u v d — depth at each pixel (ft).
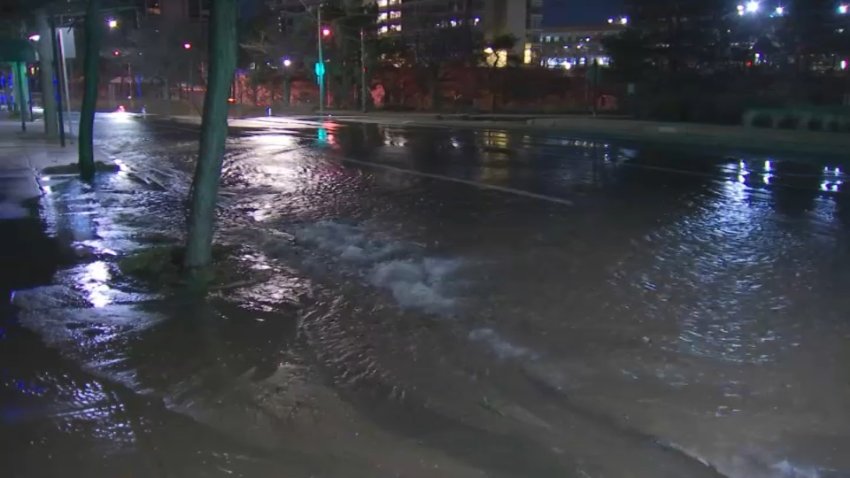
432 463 12.03
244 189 43.04
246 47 203.82
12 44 81.87
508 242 28.37
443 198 39.47
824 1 131.03
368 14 186.91
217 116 23.04
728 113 112.06
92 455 12.23
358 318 19.24
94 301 20.67
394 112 178.91
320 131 102.94
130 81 280.72
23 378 15.35
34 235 29.60
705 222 32.83
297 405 14.19
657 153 67.82
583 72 211.41
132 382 15.24
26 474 11.59
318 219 33.30
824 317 19.10
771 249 27.27
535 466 11.92
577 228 31.30
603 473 11.69
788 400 14.15
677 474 11.63
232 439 12.86
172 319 19.19
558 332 18.04
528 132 100.73
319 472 11.76
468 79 195.11
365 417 13.71
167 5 332.19
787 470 11.68
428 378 15.42
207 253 23.90
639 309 19.84
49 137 78.84
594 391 14.64
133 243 28.40
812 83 126.82
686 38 142.61
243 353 16.84
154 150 70.54
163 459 12.13
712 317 19.15
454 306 20.11
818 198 40.19
